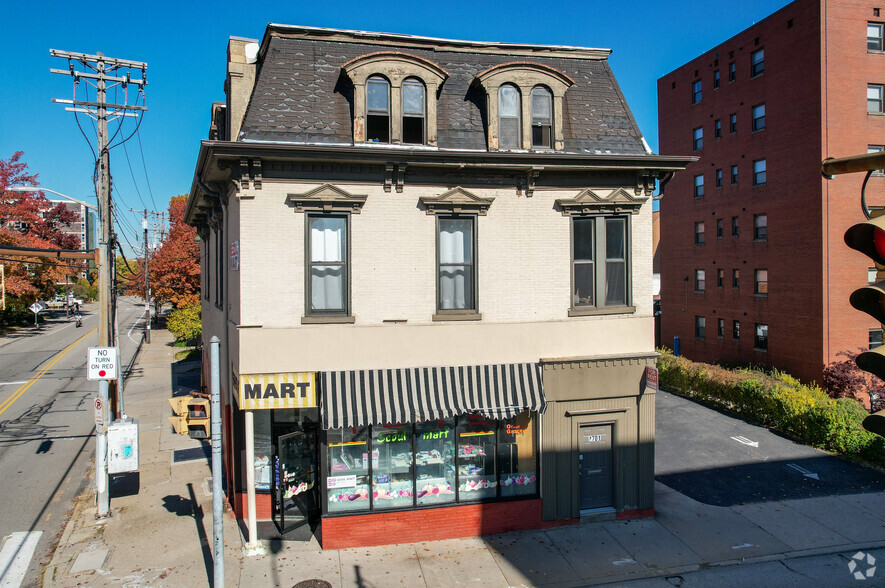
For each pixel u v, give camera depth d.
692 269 34.94
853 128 26.20
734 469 15.05
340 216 11.15
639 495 12.20
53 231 52.28
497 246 11.71
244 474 12.02
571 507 11.91
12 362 34.44
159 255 48.94
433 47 12.63
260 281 10.72
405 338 11.22
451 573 9.99
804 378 26.67
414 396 10.94
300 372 10.82
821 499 13.12
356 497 11.23
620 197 12.15
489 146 11.86
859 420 16.25
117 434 12.22
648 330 12.35
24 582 9.77
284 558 10.51
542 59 13.20
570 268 12.03
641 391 12.16
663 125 37.50
